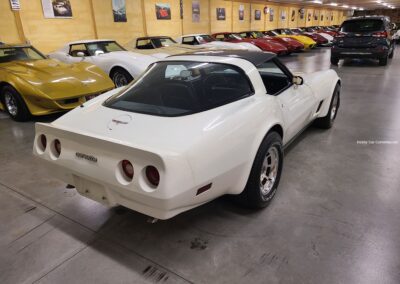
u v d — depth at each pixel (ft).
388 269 5.16
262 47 37.88
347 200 7.25
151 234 6.31
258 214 6.84
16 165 9.81
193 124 5.42
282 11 74.38
